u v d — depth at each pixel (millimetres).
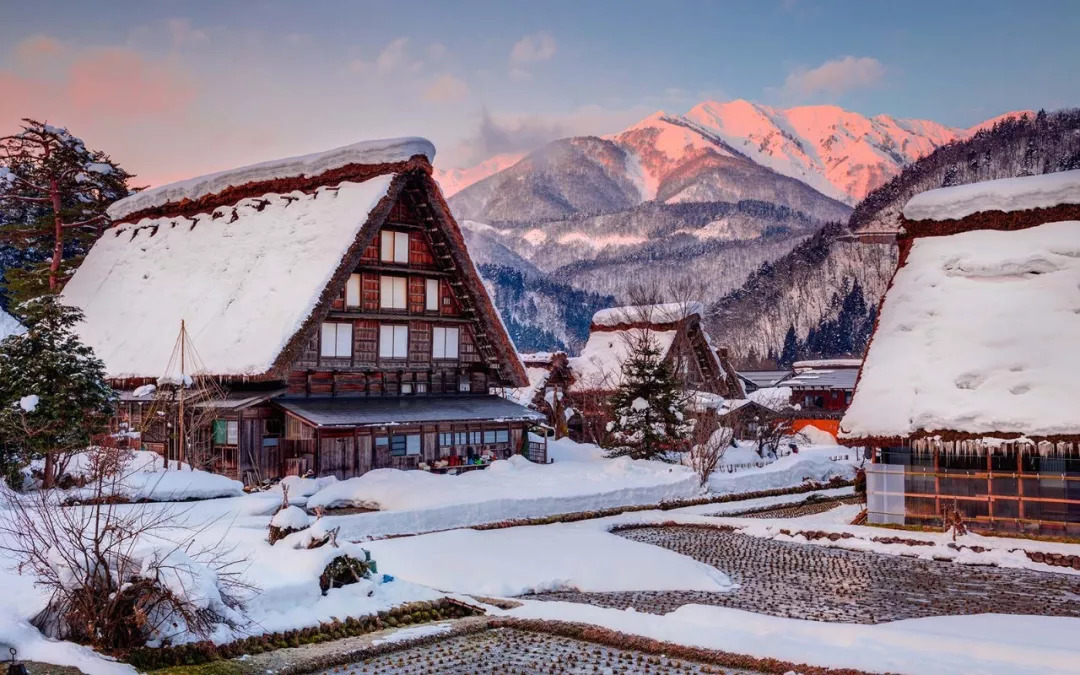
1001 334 25391
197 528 18641
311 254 30500
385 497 26391
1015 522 23859
